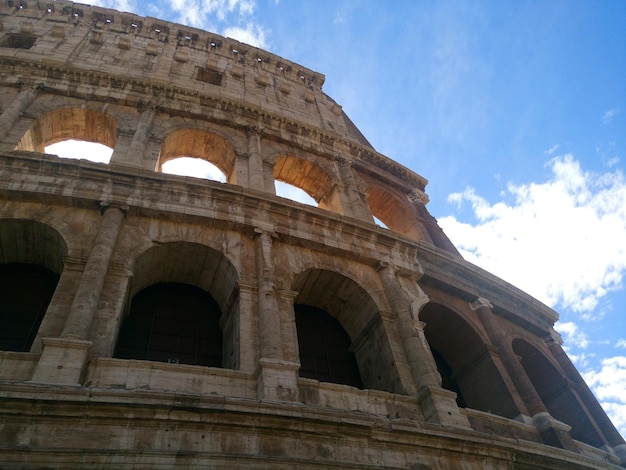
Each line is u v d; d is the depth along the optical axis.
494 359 27.25
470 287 30.47
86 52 35.75
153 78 33.84
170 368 17.44
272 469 14.86
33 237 21.59
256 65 43.31
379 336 23.97
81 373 15.82
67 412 14.08
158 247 22.05
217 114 32.66
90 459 13.49
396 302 24.62
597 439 27.86
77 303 17.67
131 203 22.47
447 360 29.52
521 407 25.17
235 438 15.24
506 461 19.45
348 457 16.25
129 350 21.06
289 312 21.56
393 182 38.56
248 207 24.88
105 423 14.32
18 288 21.55
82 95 30.20
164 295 23.75
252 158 30.69
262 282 21.69
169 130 30.27
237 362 19.36
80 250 20.48
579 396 30.25
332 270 24.86
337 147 37.16
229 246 23.22
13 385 13.95
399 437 17.47
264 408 15.75
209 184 24.42
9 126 26.25
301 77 45.44
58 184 22.16
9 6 39.06
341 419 16.61
